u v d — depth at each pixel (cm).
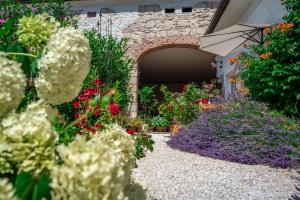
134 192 116
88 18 1042
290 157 419
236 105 581
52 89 107
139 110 1127
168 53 1238
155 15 1023
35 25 120
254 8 761
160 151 548
